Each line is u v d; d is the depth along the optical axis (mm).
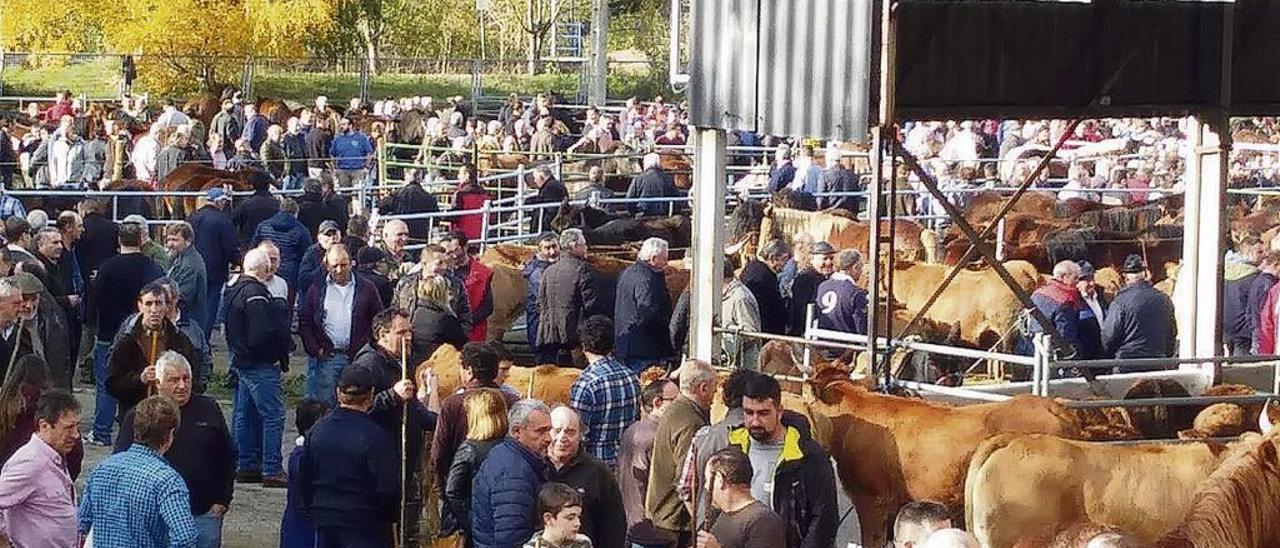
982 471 9828
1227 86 14828
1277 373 12930
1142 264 15242
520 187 24359
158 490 8617
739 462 8219
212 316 19016
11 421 9828
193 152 29375
